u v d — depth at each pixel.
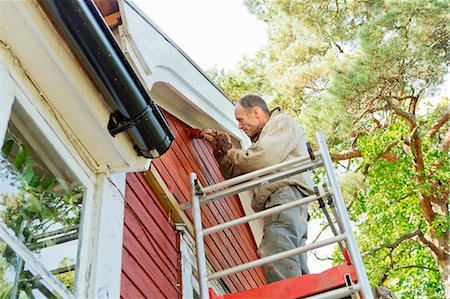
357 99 8.98
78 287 1.97
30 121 1.98
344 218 2.72
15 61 1.93
